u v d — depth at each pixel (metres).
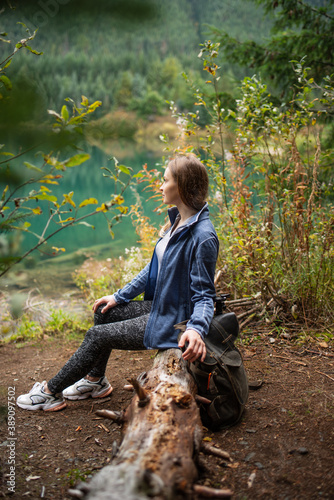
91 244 7.12
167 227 2.31
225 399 1.98
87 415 2.32
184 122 3.68
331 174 4.04
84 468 1.82
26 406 2.36
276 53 5.60
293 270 3.53
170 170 2.13
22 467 1.82
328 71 5.34
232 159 3.68
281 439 1.96
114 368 2.93
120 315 2.33
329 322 3.31
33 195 1.36
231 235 3.38
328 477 1.67
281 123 3.53
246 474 1.72
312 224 3.52
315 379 2.57
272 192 3.60
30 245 6.69
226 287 3.77
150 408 1.54
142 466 1.22
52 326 3.88
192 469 1.32
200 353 1.84
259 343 3.11
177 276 2.05
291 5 5.60
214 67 3.56
